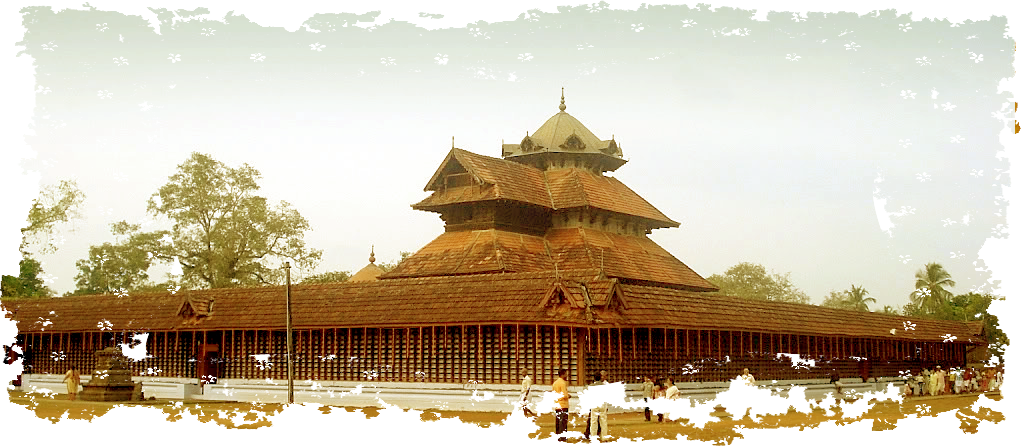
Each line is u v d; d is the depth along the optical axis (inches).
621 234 2159.2
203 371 1818.4
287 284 1626.5
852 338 1988.2
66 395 1872.5
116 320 1895.9
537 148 2228.1
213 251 2938.0
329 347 1674.5
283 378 1721.2
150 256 2952.8
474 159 2017.7
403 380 1576.0
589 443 1001.5
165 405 1552.7
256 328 1690.5
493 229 1977.1
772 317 1755.7
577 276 1429.6
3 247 2701.8
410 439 1043.3
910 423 1178.6
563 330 1430.9
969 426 1131.3
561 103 2338.8
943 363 2410.2
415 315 1512.1
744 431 1101.1
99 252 2992.1
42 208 2719.0
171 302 1857.8
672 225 2274.9
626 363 1501.0
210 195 2960.1
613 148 2260.1
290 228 2974.9
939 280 3356.3
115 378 1699.1
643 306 1465.3
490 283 1489.9
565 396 1021.8
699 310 1577.3
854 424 1170.6
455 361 1529.3
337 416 1337.4
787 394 1808.6
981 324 2492.6
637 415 1395.2
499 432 1112.8
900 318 2201.0
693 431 1114.7
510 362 1476.4
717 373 1688.0
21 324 2023.9
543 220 2079.2
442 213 2073.1
